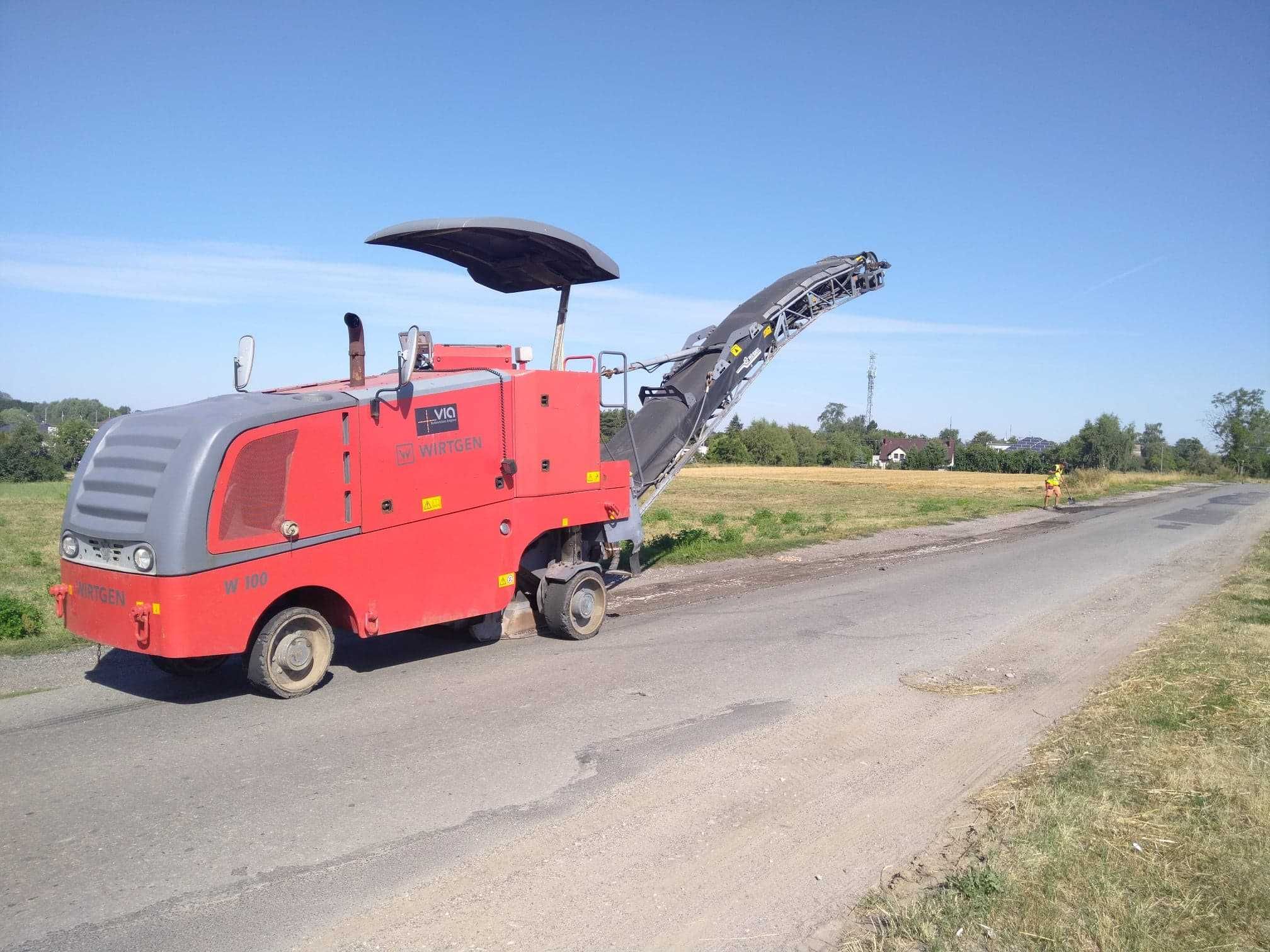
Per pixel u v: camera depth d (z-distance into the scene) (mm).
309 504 7234
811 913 4020
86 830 4816
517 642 9570
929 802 5332
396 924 3900
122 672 8102
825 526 23797
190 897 4121
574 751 6133
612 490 10234
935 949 3621
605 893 4184
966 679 8211
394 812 5082
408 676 8109
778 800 5332
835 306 15086
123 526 6637
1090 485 48844
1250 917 3861
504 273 10523
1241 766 5633
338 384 8375
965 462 116938
